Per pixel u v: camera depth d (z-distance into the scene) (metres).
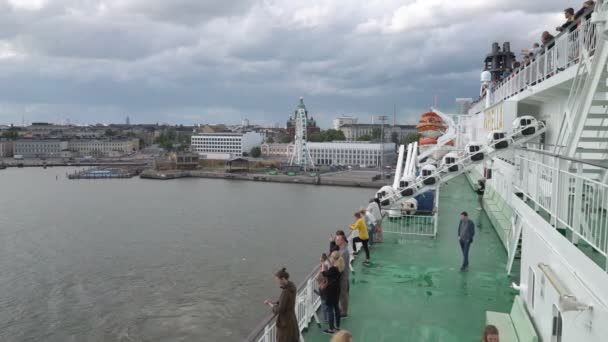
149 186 147.88
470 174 29.66
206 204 106.88
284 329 6.04
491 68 32.12
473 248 12.87
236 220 86.38
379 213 13.62
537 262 6.84
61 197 120.69
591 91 6.43
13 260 60.53
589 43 7.92
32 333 39.53
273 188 139.25
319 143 192.62
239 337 38.88
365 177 154.62
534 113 14.63
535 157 7.77
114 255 62.59
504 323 7.21
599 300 4.27
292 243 68.56
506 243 12.41
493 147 13.37
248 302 45.97
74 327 40.50
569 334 5.16
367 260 11.38
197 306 44.88
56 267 57.53
